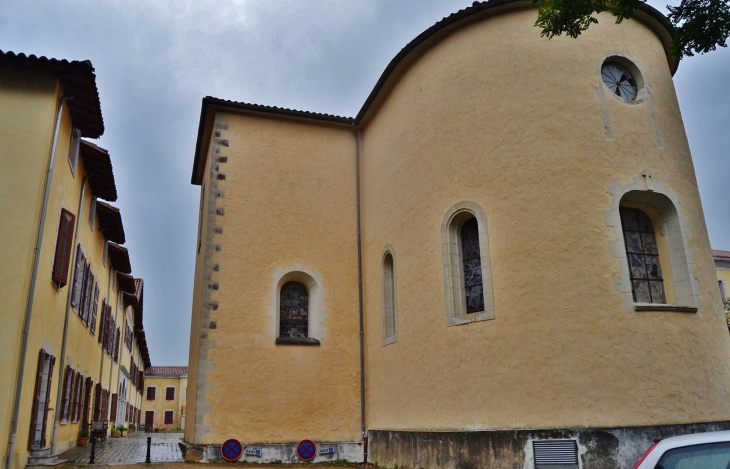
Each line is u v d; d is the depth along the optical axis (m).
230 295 14.43
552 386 10.05
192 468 12.40
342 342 14.93
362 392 14.63
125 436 28.80
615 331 10.14
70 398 15.81
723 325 11.23
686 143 12.49
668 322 10.39
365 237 15.79
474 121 11.97
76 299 15.67
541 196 10.91
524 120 11.42
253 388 13.97
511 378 10.35
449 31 12.95
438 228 12.18
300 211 15.64
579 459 9.56
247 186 15.38
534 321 10.39
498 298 10.80
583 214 10.70
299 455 13.62
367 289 15.31
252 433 13.67
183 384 63.12
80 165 15.50
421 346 12.20
